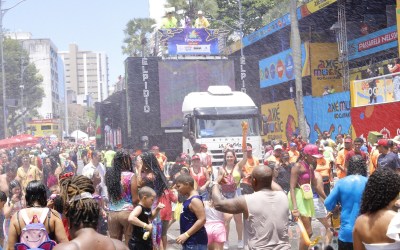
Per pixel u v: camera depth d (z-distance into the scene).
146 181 9.43
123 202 8.92
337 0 33.41
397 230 4.75
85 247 4.42
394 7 34.09
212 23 63.28
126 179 8.87
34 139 42.09
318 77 37.03
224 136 24.02
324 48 37.03
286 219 6.14
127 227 8.89
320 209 10.33
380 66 32.50
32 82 100.88
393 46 32.50
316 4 36.16
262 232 6.06
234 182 11.96
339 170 16.61
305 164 10.14
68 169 19.50
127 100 29.72
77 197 4.68
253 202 6.09
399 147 16.92
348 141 16.39
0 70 90.44
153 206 9.44
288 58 40.00
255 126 24.47
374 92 21.41
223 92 25.59
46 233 5.97
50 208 6.88
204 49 35.59
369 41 34.78
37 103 107.25
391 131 20.31
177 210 12.67
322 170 15.31
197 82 30.03
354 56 36.34
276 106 37.62
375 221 4.91
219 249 9.83
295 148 18.09
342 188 7.04
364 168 7.16
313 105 32.25
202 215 7.73
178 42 35.38
